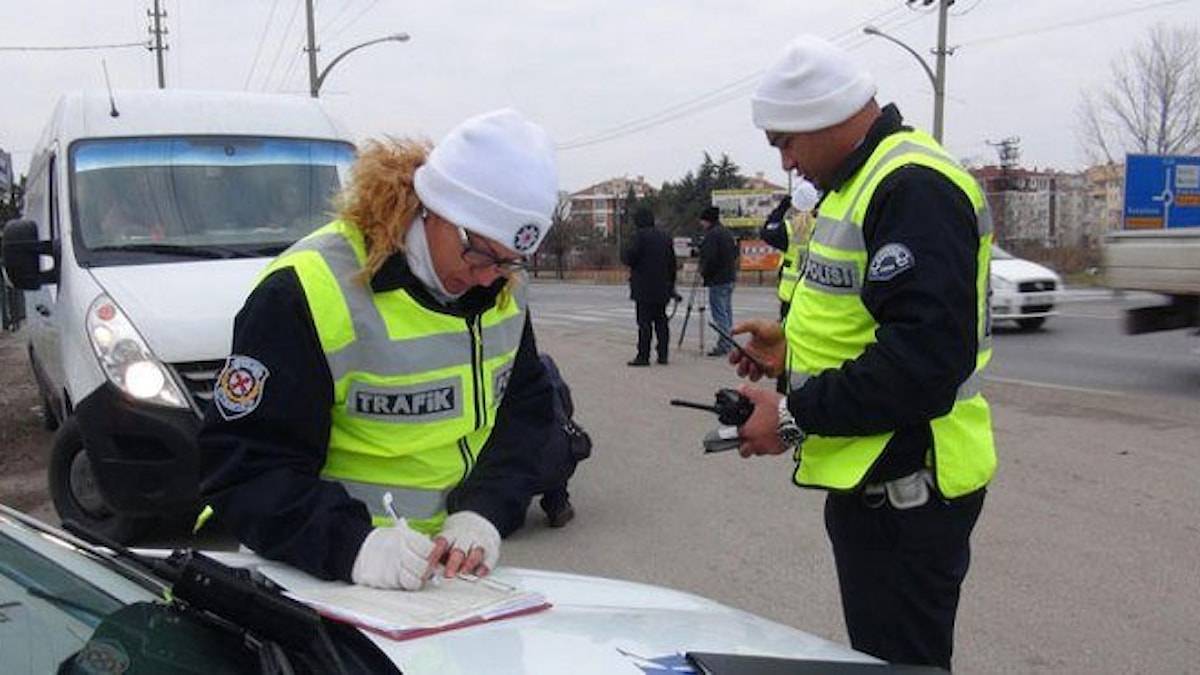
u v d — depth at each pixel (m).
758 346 3.16
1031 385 10.83
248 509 2.09
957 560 2.62
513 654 1.86
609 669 1.84
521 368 2.51
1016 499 6.24
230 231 6.01
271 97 6.91
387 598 2.04
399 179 2.11
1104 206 58.84
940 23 32.31
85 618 1.82
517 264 2.19
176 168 6.19
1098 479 6.67
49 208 6.57
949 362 2.34
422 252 2.13
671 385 11.19
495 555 2.29
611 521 6.11
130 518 5.37
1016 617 4.50
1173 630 4.35
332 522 2.10
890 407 2.38
